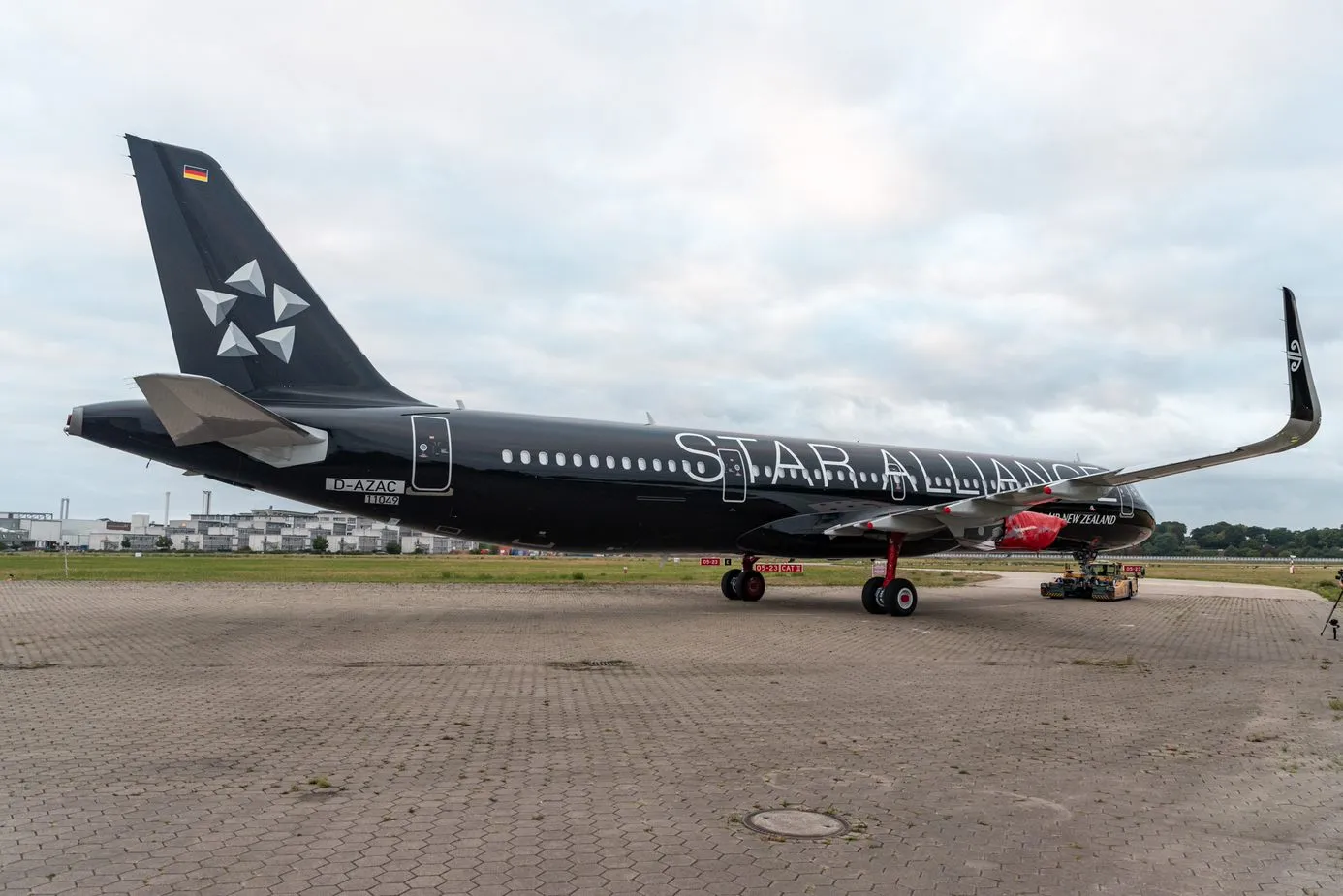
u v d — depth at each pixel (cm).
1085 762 743
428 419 1745
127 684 1052
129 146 1580
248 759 696
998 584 3816
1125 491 2817
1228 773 716
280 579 3259
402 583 3091
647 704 961
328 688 1036
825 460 2241
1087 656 1467
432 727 824
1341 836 562
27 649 1355
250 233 1667
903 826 560
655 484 1961
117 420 1502
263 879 446
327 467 1631
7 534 16312
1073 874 486
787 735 819
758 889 448
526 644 1466
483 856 486
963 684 1146
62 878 445
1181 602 2773
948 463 2491
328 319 1745
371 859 477
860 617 2048
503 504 1792
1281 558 12700
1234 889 470
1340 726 918
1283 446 1642
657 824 550
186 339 1608
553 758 713
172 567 4772
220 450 1559
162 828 525
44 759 691
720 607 2238
